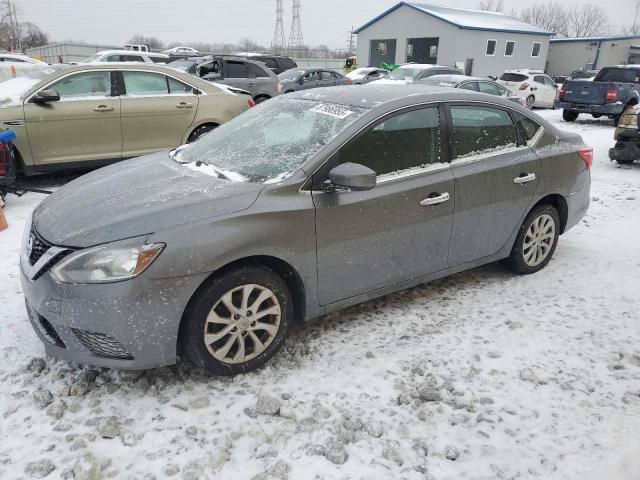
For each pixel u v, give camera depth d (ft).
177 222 8.39
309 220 9.45
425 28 108.58
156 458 7.49
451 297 12.69
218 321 8.85
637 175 27.22
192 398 8.77
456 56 103.50
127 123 22.35
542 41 113.50
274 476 7.16
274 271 9.72
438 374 9.56
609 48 123.54
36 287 8.45
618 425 8.35
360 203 10.04
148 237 8.16
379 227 10.40
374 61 123.75
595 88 48.73
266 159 10.26
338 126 10.36
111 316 8.05
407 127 10.94
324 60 141.79
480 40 104.94
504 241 13.01
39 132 20.58
